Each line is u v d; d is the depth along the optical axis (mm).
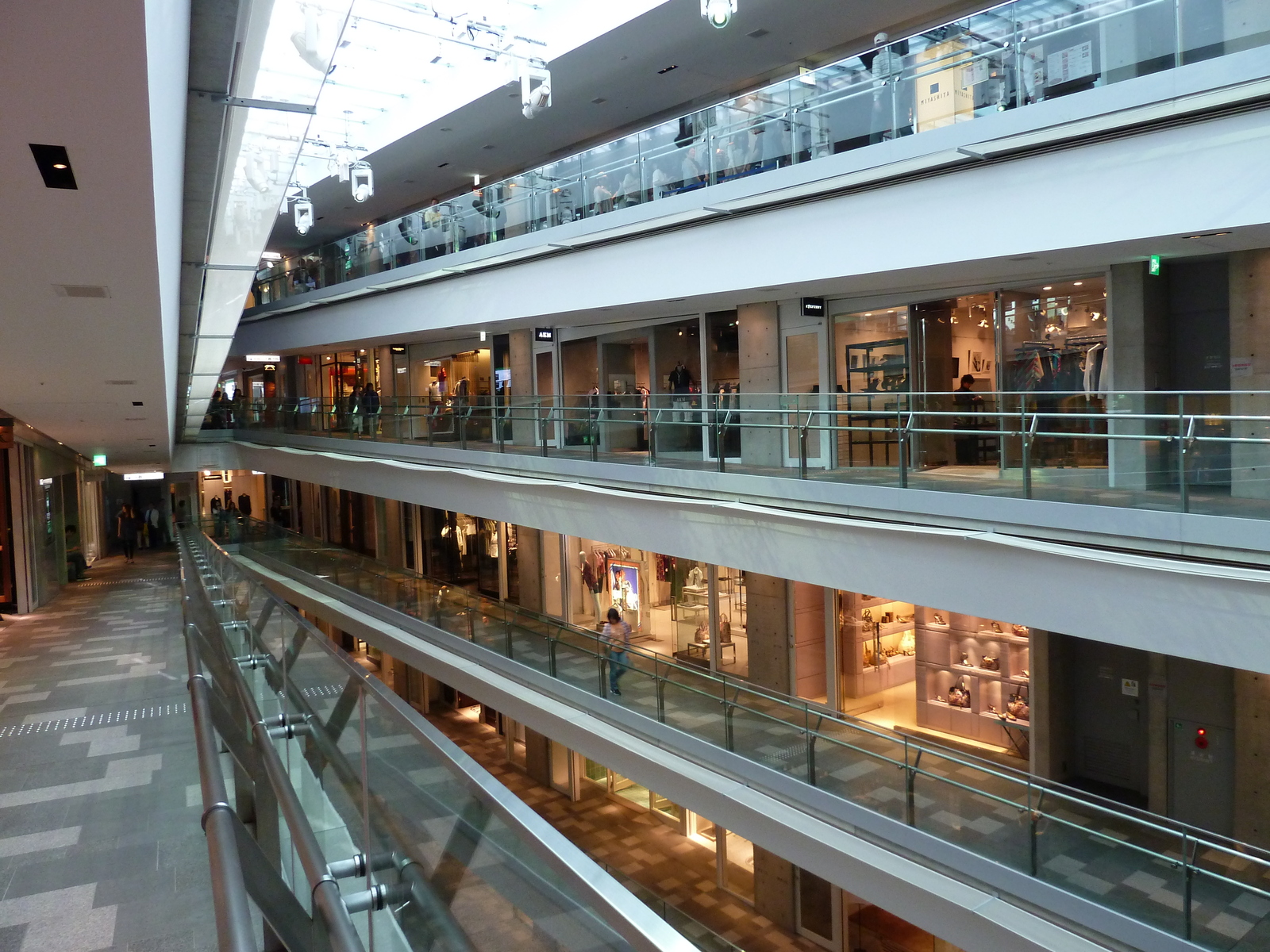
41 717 7043
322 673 2504
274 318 21562
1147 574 6113
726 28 11086
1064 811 6250
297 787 2990
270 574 21766
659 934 870
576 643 12102
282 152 5859
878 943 11086
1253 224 6238
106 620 12812
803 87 8992
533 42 11945
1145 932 5762
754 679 12734
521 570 18422
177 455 25531
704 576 14422
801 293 10797
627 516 10883
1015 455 7117
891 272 8680
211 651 5000
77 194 4457
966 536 7102
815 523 8422
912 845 7191
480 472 13898
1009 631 10820
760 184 9336
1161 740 9109
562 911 1053
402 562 24578
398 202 20766
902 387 10594
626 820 15602
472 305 14438
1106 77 6754
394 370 22812
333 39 4559
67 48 3082
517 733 18578
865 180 8625
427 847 1524
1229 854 5414
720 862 13211
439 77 14344
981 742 11117
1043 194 7410
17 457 14195
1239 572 5680
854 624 12227
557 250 12523
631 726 10266
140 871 4148
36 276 5762
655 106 14141
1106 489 6539
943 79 7816
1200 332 8648
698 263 10555
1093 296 8898
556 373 16406
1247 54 5969
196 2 3918
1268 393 5859
